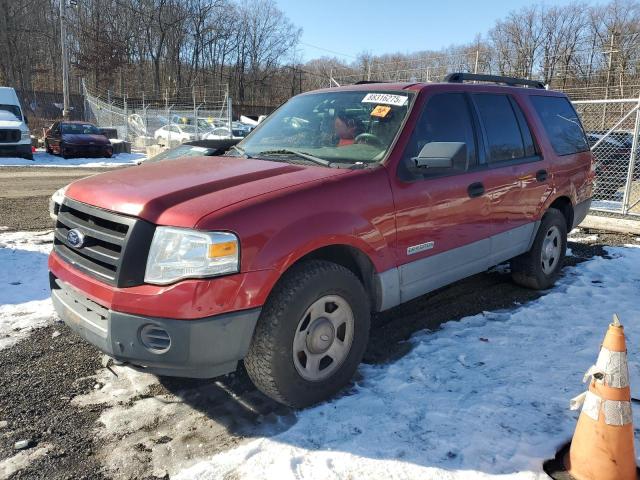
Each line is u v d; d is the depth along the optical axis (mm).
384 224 3502
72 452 2859
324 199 3215
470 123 4379
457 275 4230
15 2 54156
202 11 70188
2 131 19031
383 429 3008
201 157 4117
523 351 4020
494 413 3154
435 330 4484
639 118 9312
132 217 2896
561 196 5453
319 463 2729
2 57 53688
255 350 3000
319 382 3225
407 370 3715
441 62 25953
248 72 74312
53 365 3781
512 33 54375
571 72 28094
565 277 5922
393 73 26188
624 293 5355
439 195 3889
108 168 18422
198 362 2801
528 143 5035
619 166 11867
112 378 3627
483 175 4332
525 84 5672
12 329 4312
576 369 3713
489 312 4863
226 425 3092
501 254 4707
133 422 3129
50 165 18781
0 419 3139
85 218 3232
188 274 2748
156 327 2777
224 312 2803
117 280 2850
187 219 2799
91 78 57625
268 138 4340
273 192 3088
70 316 3199
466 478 2623
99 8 61625
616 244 7719
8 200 10633
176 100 47625
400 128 3807
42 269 5848
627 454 2578
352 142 3887
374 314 4824
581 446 2646
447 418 3109
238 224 2842
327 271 3148
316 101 4527
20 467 2736
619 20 53344
